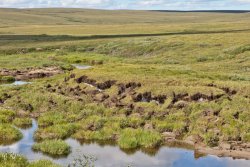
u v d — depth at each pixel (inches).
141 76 1612.9
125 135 1086.4
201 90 1363.2
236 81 1615.4
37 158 938.7
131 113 1316.4
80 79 1739.7
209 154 984.3
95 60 2950.3
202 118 1176.2
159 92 1407.5
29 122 1267.2
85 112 1318.9
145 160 939.3
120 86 1553.9
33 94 1561.3
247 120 1143.6
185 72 1845.5
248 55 2694.4
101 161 925.8
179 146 1049.5
